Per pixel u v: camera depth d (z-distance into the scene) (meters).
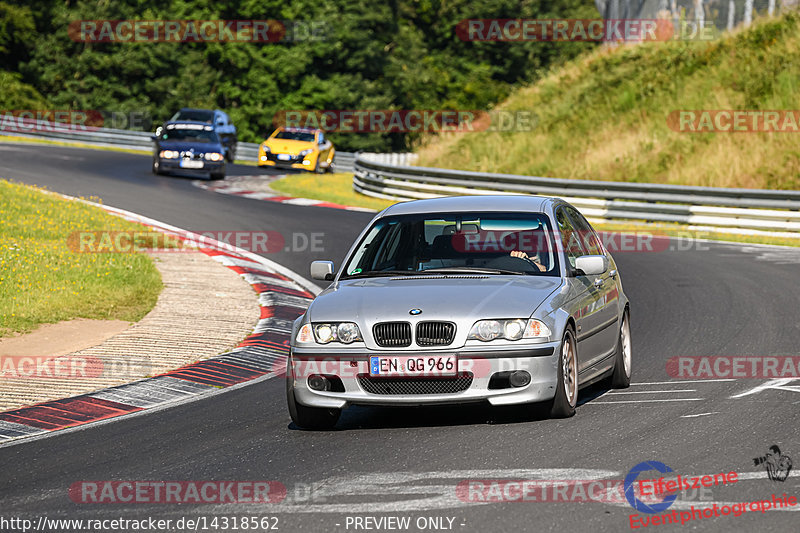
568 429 20.23
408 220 24.05
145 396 25.62
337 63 181.25
